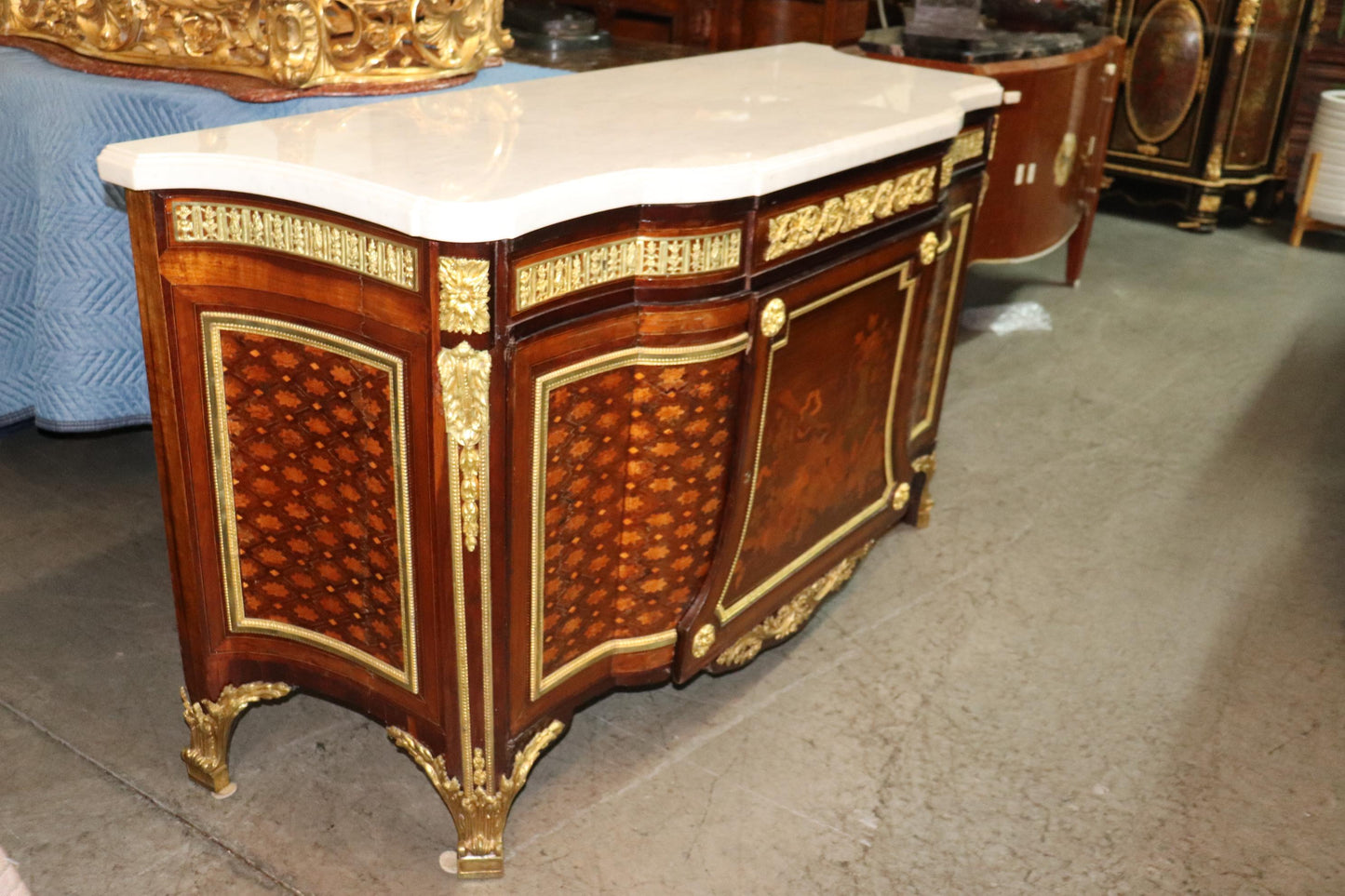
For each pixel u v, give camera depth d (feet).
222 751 5.57
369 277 4.33
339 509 4.88
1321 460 9.78
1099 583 7.84
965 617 7.40
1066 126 10.96
